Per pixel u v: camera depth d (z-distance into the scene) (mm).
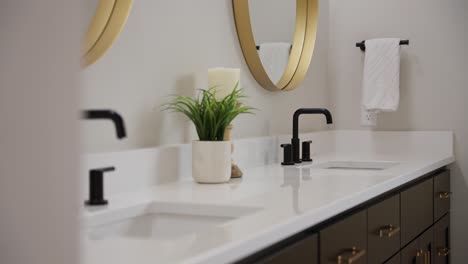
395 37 2963
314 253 1179
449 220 2840
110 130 1532
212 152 1620
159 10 1739
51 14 291
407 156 2744
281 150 2393
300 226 1085
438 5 2883
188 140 1894
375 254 1605
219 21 2072
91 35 1413
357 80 3043
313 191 1456
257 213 1129
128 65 1607
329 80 3102
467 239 2855
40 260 296
